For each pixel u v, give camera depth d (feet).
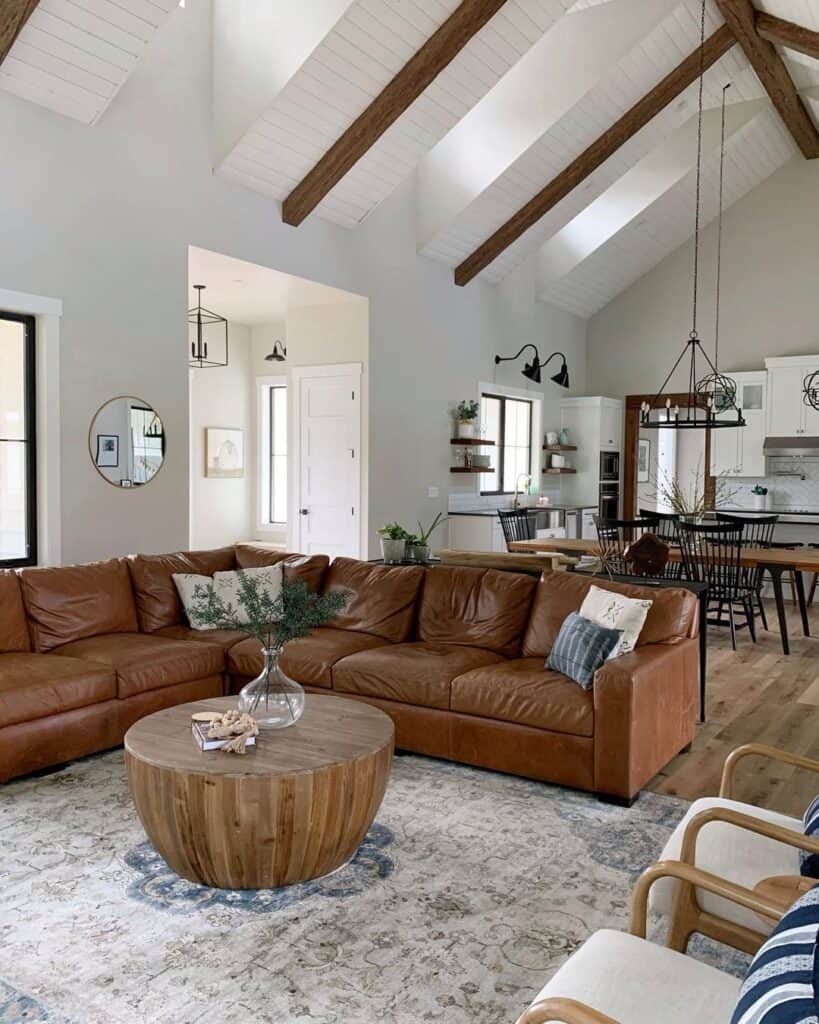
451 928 8.29
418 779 12.30
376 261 24.53
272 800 8.54
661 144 29.35
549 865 9.64
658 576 16.99
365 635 15.30
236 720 9.43
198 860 8.77
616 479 35.68
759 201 32.04
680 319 34.12
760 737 14.42
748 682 18.15
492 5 17.97
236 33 18.79
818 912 3.81
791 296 31.63
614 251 31.94
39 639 14.05
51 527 16.92
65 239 16.75
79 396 17.26
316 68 17.99
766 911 5.23
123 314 17.94
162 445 18.99
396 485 25.79
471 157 24.50
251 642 14.69
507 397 31.40
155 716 10.36
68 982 7.36
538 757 11.93
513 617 14.40
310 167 20.72
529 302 32.22
